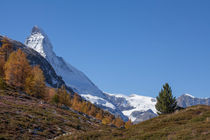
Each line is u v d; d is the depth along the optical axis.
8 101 53.03
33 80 81.75
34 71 89.12
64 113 63.22
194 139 21.39
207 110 35.50
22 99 62.88
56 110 63.03
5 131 33.38
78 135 28.89
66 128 45.69
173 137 22.95
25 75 81.81
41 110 54.09
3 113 40.66
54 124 45.34
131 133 28.61
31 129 37.56
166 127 28.52
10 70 79.25
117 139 26.19
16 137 32.59
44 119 46.31
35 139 34.19
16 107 48.03
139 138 25.11
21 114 43.78
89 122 64.12
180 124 29.91
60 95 94.50
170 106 45.56
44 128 40.34
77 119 61.12
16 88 77.25
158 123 31.83
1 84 68.81
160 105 46.19
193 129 24.53
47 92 89.81
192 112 35.03
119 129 33.28
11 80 79.38
